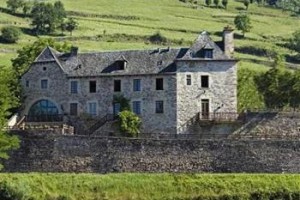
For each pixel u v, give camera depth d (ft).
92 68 533.55
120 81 524.11
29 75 542.16
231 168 460.14
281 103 606.55
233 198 420.36
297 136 498.28
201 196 421.18
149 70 519.19
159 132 513.04
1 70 521.65
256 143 461.37
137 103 519.60
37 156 466.29
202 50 518.78
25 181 420.36
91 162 462.60
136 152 461.78
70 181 428.56
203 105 514.27
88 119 524.11
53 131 472.85
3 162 467.11
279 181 435.12
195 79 514.27
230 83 515.50
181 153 461.37
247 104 601.62
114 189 426.92
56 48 596.70
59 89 534.78
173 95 512.22
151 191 426.51
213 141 461.78
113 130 515.50
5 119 466.70
